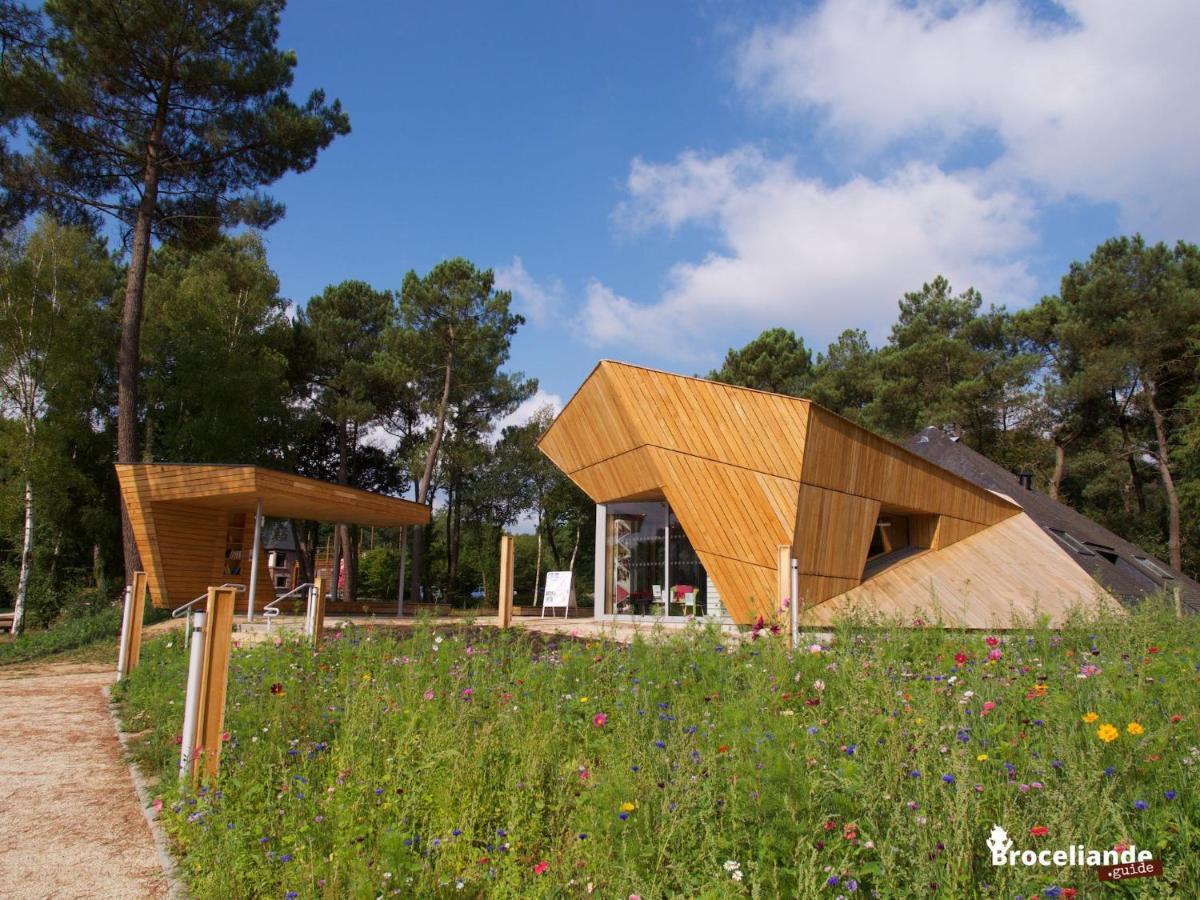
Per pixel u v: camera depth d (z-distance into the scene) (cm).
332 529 4628
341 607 2608
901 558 1532
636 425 1409
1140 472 3816
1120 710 413
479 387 3384
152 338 2650
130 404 1898
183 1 1908
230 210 2139
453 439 3478
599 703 557
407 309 3164
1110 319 3328
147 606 1822
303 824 387
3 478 2298
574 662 683
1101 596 912
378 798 415
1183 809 323
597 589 1766
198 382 2652
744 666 638
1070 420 3553
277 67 2097
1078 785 312
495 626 1330
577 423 1616
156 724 750
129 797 568
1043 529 1700
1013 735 409
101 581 2698
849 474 1327
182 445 2641
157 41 1917
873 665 563
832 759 383
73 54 1864
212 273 2777
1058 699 432
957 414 3466
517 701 555
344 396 3334
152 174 2006
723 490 1321
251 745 524
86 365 2372
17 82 1805
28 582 2314
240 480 1605
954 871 276
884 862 285
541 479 3800
